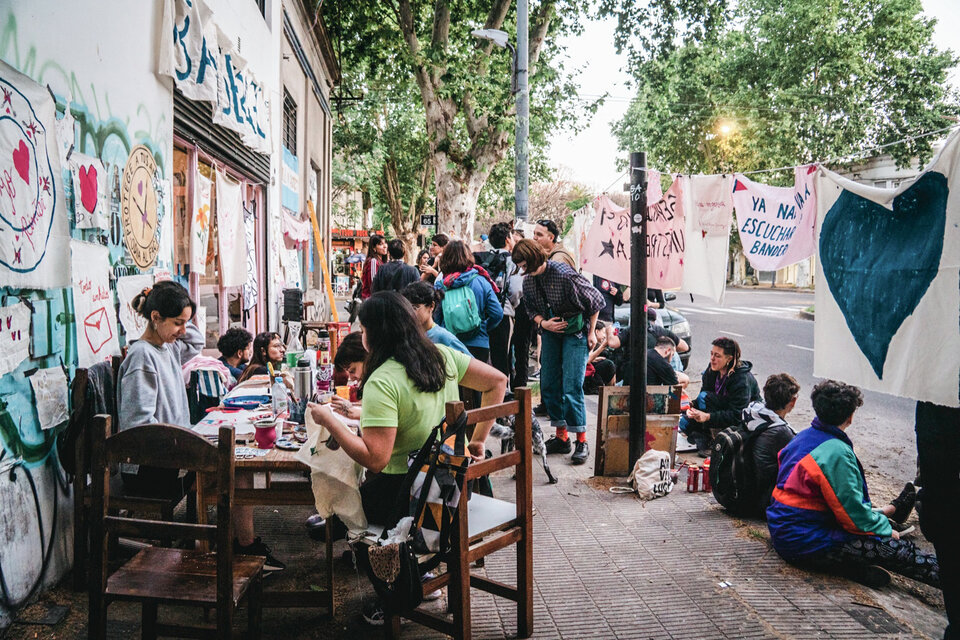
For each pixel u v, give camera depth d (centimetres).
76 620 311
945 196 290
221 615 240
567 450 611
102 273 391
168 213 502
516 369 672
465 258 544
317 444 285
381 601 322
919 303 302
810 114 2683
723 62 2886
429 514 278
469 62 1609
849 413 388
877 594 363
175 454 241
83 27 369
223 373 457
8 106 292
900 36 2633
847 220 353
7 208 292
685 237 527
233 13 722
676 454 600
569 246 996
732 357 586
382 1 1762
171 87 502
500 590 320
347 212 3909
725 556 405
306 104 1355
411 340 293
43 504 328
